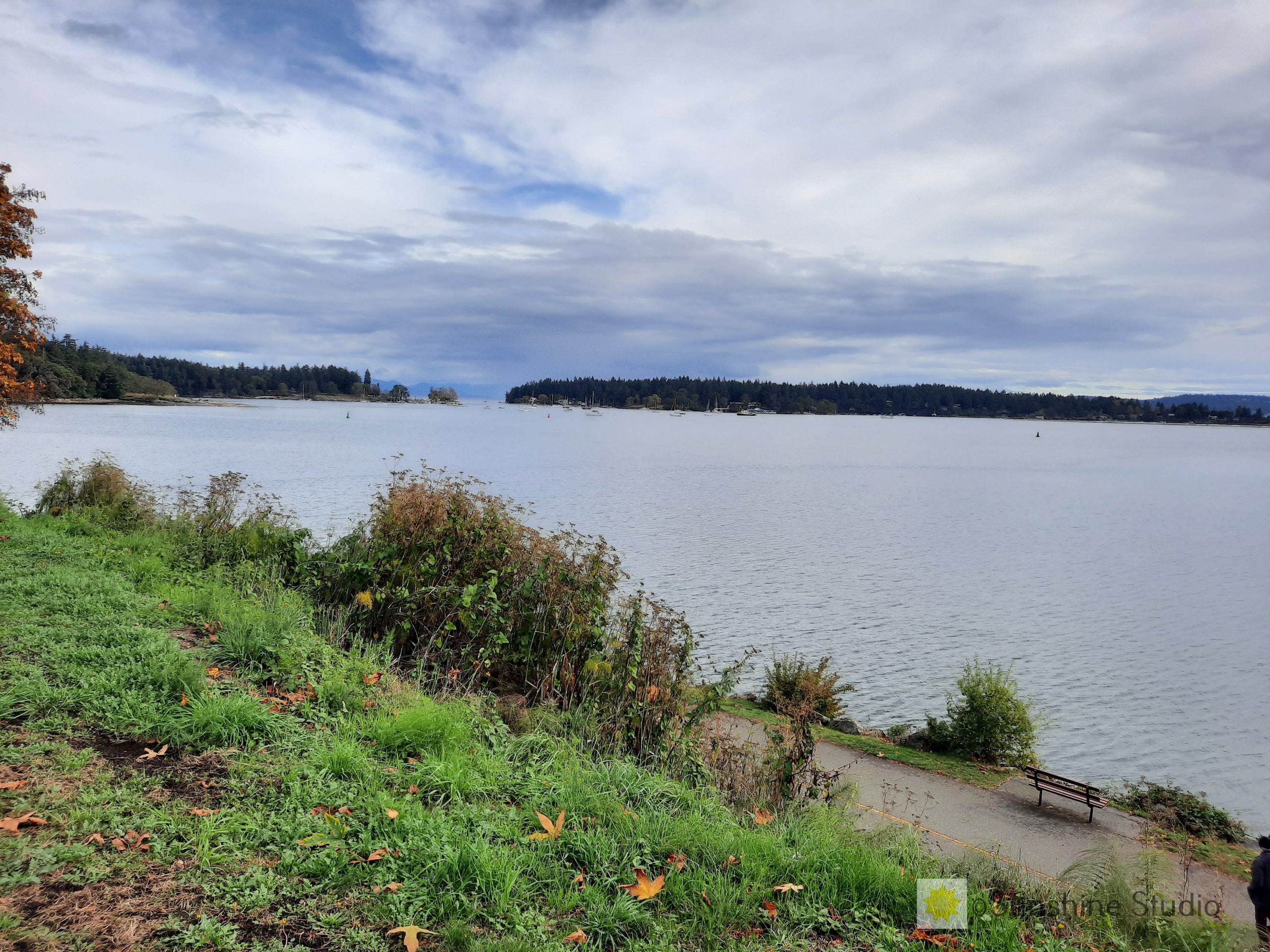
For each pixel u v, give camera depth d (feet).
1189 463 543.80
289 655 21.68
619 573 27.86
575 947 11.19
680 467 348.38
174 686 17.97
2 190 47.06
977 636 99.14
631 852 14.19
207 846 11.93
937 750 49.37
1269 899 19.19
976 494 296.51
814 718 51.72
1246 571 158.92
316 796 14.16
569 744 20.81
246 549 35.94
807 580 126.62
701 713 25.22
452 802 15.11
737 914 12.73
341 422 623.77
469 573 27.81
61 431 355.56
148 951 9.60
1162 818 36.73
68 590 25.91
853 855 15.74
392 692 21.07
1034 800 39.86
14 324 49.88
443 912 11.38
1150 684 84.99
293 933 10.48
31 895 10.33
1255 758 65.87
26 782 13.19
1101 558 169.48
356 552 31.32
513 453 380.58
